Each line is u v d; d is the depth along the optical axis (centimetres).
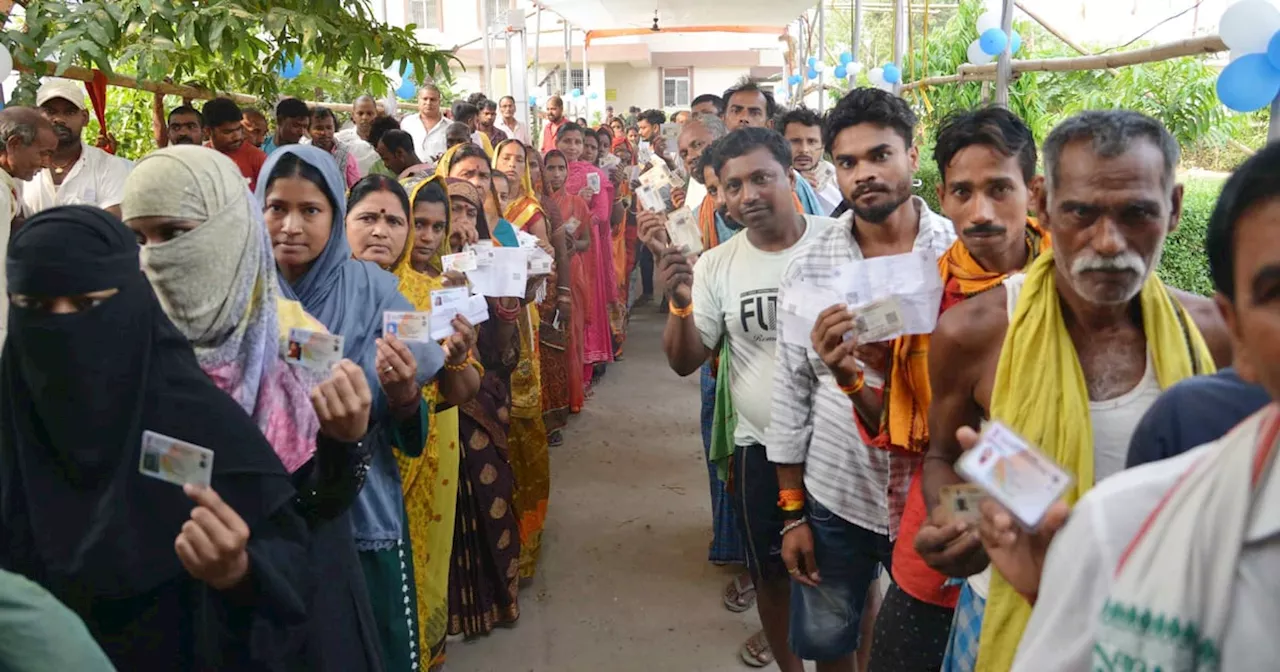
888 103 264
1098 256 154
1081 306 169
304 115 603
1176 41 335
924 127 880
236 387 184
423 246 339
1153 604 92
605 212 805
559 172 682
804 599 281
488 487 383
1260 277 88
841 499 269
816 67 1180
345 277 242
